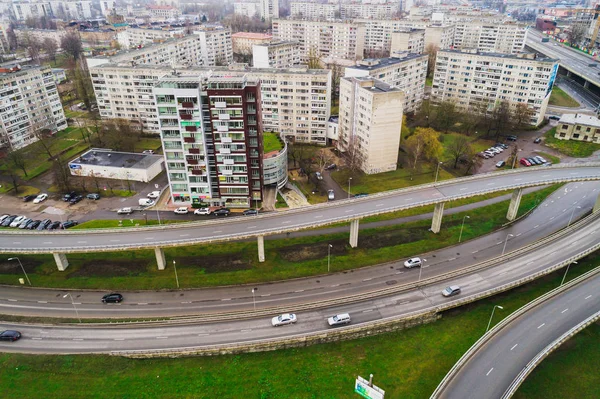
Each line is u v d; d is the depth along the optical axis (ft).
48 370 257.55
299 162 545.03
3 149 558.15
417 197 384.06
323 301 306.55
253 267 353.51
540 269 326.44
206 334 279.69
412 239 390.42
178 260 364.38
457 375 237.86
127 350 268.00
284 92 585.63
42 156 564.71
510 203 422.41
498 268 331.98
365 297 308.60
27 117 595.06
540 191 476.54
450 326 296.71
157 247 333.83
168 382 252.21
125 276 344.90
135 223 414.62
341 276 341.62
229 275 343.87
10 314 306.35
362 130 515.09
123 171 501.56
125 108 636.89
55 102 647.97
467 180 413.59
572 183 491.31
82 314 305.53
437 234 397.80
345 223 419.54
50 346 273.75
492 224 414.21
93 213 435.53
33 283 337.72
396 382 254.47
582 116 630.33
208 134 418.31
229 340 273.75
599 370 268.62
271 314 295.48
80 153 577.43
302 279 339.16
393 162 521.24
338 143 587.68
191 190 439.63
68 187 475.72
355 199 384.47
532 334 265.75
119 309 310.04
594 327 301.02
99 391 246.27
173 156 427.33
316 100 581.53
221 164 422.00
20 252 326.03
